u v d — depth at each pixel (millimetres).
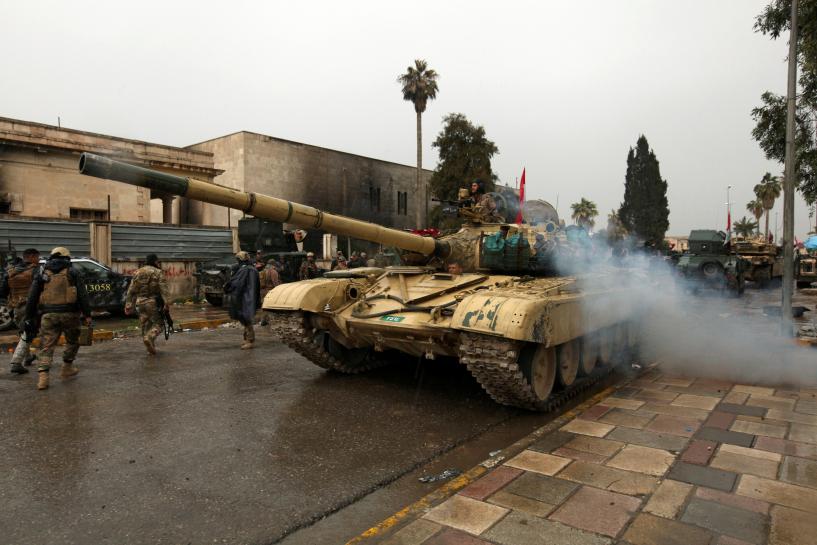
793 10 9492
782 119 11398
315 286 7562
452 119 32188
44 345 7137
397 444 5238
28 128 21719
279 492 4156
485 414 6258
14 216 16500
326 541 3486
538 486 3982
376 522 3736
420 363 8969
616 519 3498
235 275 10242
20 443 5168
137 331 12195
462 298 6523
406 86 34250
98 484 4289
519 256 7633
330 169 37000
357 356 8406
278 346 10562
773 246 27234
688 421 5465
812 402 6133
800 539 3232
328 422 5887
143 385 7398
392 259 13789
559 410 6516
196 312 16078
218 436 5406
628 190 43656
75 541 3457
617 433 5125
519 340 5609
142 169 5316
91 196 23469
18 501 4004
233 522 3697
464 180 31578
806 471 4191
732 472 4188
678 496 3795
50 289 7160
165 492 4152
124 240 18781
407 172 43281
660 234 42125
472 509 3650
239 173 32125
